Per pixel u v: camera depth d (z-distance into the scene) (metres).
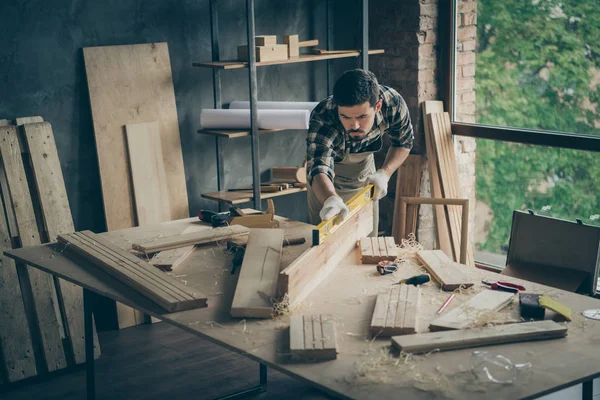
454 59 4.75
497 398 1.74
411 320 2.12
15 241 3.70
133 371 3.67
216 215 3.19
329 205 2.65
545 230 3.26
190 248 2.88
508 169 4.62
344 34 4.99
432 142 4.67
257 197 4.34
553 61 4.31
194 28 4.36
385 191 3.10
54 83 3.93
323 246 2.51
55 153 3.80
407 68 4.77
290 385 3.51
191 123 4.46
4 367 3.59
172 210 4.36
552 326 2.07
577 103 4.24
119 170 4.14
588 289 3.12
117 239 3.05
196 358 3.80
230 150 4.64
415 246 2.86
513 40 4.47
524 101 4.48
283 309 2.25
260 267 2.52
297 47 4.37
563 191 4.38
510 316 2.20
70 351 3.79
